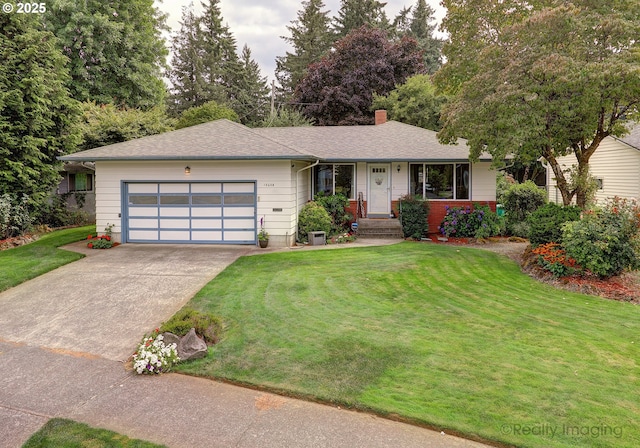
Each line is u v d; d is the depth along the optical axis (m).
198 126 15.40
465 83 11.86
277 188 13.32
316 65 32.25
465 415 4.06
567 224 9.45
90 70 25.55
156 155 12.90
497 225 14.86
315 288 8.50
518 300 7.96
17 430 4.01
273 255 11.74
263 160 13.16
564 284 8.98
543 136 10.52
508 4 12.86
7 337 6.35
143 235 13.88
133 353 5.78
